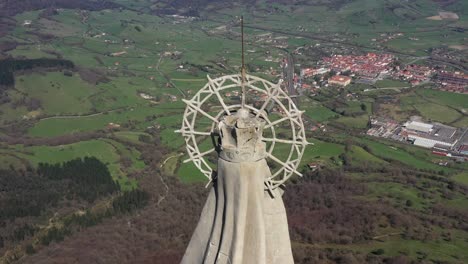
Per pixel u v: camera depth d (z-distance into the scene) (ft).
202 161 157.89
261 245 143.84
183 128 155.94
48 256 413.59
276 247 151.43
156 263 390.21
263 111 149.48
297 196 513.45
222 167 143.74
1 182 560.61
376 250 392.27
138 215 490.90
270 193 150.41
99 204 521.65
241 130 138.10
